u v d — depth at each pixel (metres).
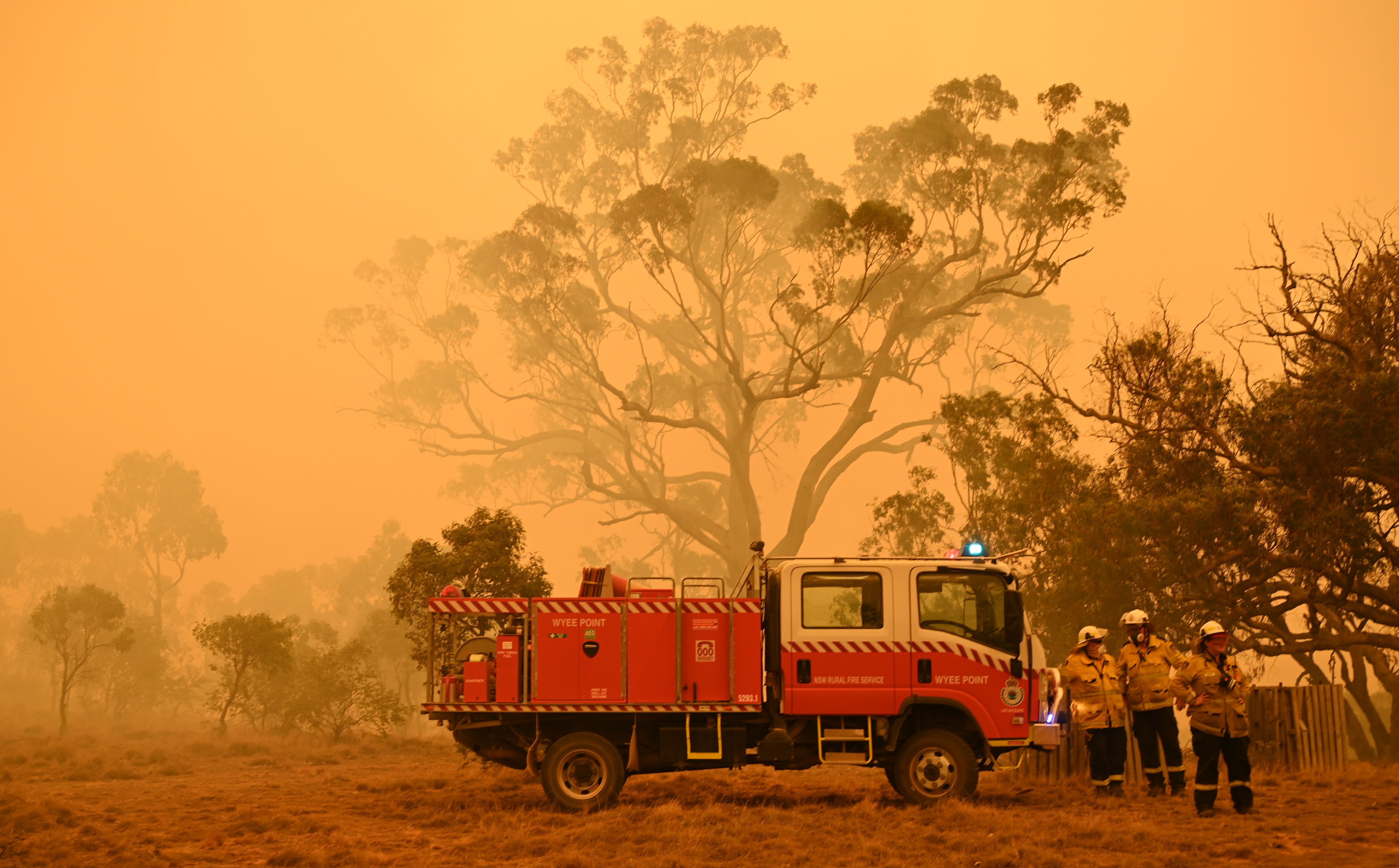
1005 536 28.12
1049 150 56.16
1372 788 12.03
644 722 11.39
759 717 11.30
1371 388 21.94
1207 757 10.32
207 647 32.47
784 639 11.15
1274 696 13.77
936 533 35.47
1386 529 23.56
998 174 61.50
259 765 20.50
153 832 10.32
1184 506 22.72
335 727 29.56
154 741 30.16
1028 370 29.42
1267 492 22.56
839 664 11.09
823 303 53.97
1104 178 63.09
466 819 10.93
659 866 8.30
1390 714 25.45
